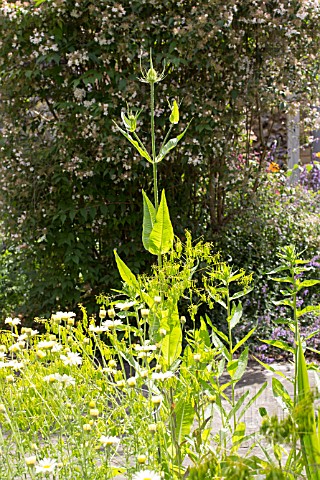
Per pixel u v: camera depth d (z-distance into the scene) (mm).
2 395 2541
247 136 6715
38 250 6188
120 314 2852
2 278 6516
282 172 7445
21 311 6273
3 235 6508
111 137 5730
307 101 6617
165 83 6062
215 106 5953
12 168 6234
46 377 2283
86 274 6047
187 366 2654
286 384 4758
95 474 2217
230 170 6398
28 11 5871
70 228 6117
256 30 6246
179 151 6184
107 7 5727
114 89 5895
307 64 6613
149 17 5816
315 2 6359
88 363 2719
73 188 6105
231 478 1563
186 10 5934
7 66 6133
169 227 2895
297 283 2729
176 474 2225
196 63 5887
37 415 2521
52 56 5824
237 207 6602
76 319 6191
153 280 2781
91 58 5820
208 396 2537
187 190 6418
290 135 8914
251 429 3676
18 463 2295
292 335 5762
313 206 7297
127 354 2732
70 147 5984
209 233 6434
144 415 2363
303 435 1938
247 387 4711
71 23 5996
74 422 2402
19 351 2682
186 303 5941
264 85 6254
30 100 6309
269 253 6430
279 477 1605
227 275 2951
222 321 5949
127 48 5875
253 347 5688
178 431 2451
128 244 6121
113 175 5945
